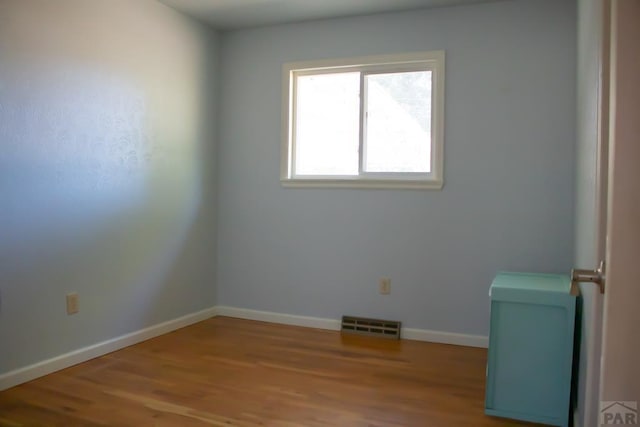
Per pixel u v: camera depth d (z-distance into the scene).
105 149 2.97
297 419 2.15
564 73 3.09
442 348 3.24
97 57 2.90
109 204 3.01
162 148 3.43
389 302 3.52
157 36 3.36
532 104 3.16
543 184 3.14
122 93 3.08
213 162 3.97
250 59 3.91
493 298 2.23
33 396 2.35
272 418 2.16
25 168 2.50
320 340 3.37
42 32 2.56
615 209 0.70
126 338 3.16
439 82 3.35
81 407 2.24
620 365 0.69
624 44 0.69
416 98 3.49
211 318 3.95
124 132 3.11
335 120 3.73
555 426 2.16
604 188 0.92
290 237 3.81
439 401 2.38
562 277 2.63
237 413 2.20
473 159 3.29
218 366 2.82
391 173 3.53
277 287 3.85
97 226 2.93
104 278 2.99
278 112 3.82
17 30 2.43
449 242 3.36
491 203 3.26
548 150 3.13
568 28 3.07
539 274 2.76
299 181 3.74
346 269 3.64
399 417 2.20
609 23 0.89
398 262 3.49
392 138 3.55
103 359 2.91
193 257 3.77
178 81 3.57
